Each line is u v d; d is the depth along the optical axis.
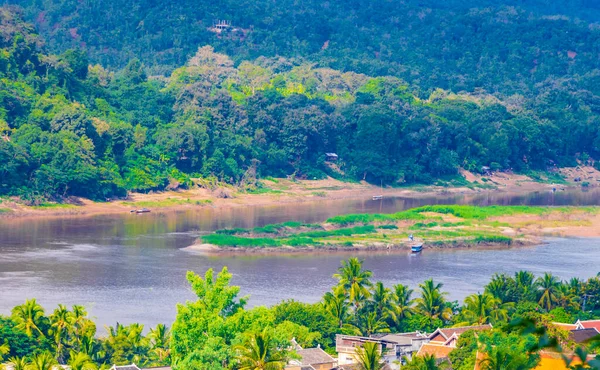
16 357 177.88
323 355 186.75
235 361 163.25
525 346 143.38
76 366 168.12
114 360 186.62
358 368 174.75
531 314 189.00
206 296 179.75
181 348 173.00
